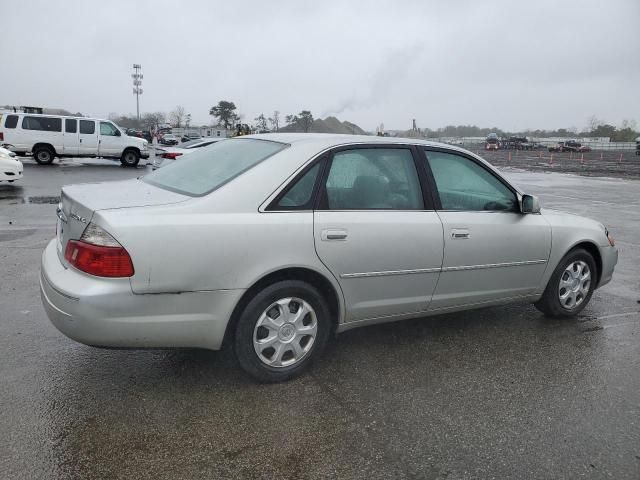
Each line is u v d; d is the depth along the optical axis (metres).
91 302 2.87
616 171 31.48
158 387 3.36
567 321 4.86
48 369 3.54
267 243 3.22
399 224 3.69
